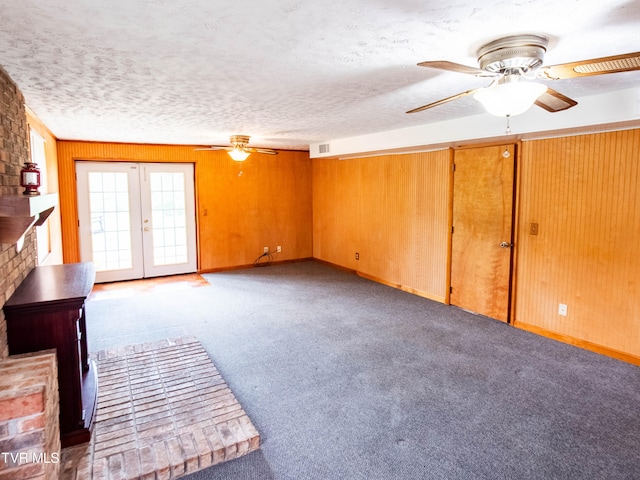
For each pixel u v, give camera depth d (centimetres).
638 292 323
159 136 532
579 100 310
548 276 386
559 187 371
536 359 341
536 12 160
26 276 265
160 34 182
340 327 418
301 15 163
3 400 153
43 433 160
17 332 207
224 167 675
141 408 254
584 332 361
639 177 316
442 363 334
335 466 214
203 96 307
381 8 156
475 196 452
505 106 188
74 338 214
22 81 260
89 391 263
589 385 297
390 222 582
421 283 535
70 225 570
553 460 218
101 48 201
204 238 668
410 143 461
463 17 165
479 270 454
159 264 646
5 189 225
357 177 645
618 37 187
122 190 608
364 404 273
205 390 278
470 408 268
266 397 282
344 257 694
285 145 663
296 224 764
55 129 464
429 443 232
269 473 208
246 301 512
